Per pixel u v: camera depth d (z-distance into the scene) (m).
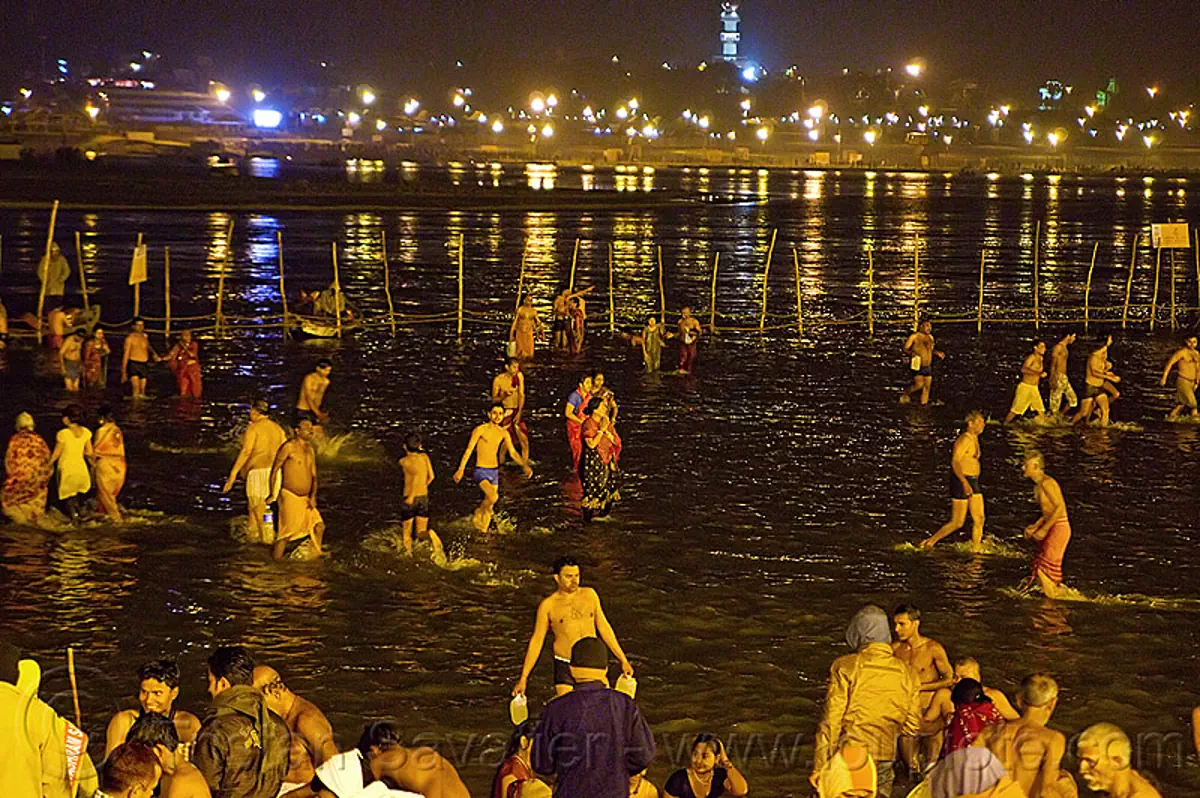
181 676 11.95
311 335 34.50
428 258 58.50
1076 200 125.12
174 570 14.95
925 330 26.75
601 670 7.66
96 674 11.94
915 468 20.88
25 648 12.47
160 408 24.48
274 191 97.06
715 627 13.55
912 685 8.52
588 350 33.78
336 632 13.20
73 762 6.71
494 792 8.11
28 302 40.59
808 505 18.47
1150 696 11.96
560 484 19.47
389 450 21.44
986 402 27.27
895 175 198.12
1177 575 15.54
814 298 47.34
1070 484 19.98
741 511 18.06
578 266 56.81
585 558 15.80
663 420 24.50
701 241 71.94
